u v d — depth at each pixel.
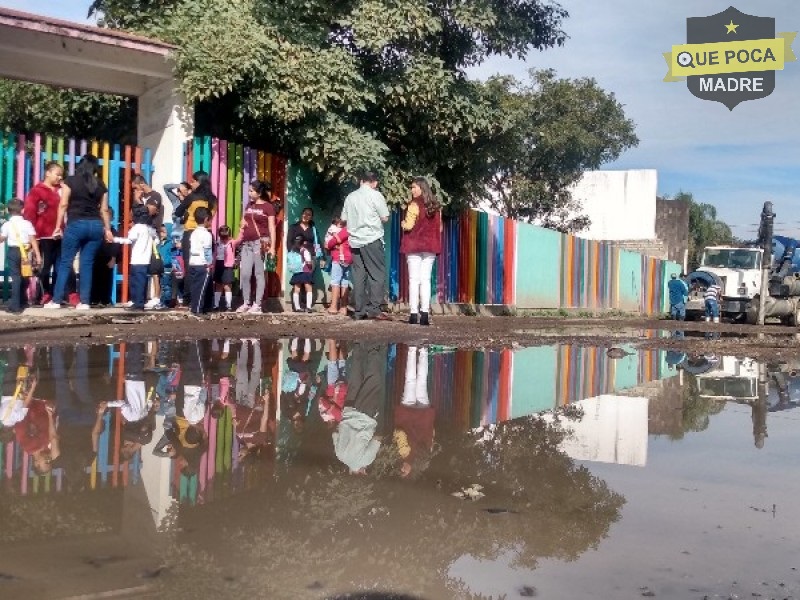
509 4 14.02
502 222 19.12
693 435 3.77
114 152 11.09
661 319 25.42
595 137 27.39
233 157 11.70
